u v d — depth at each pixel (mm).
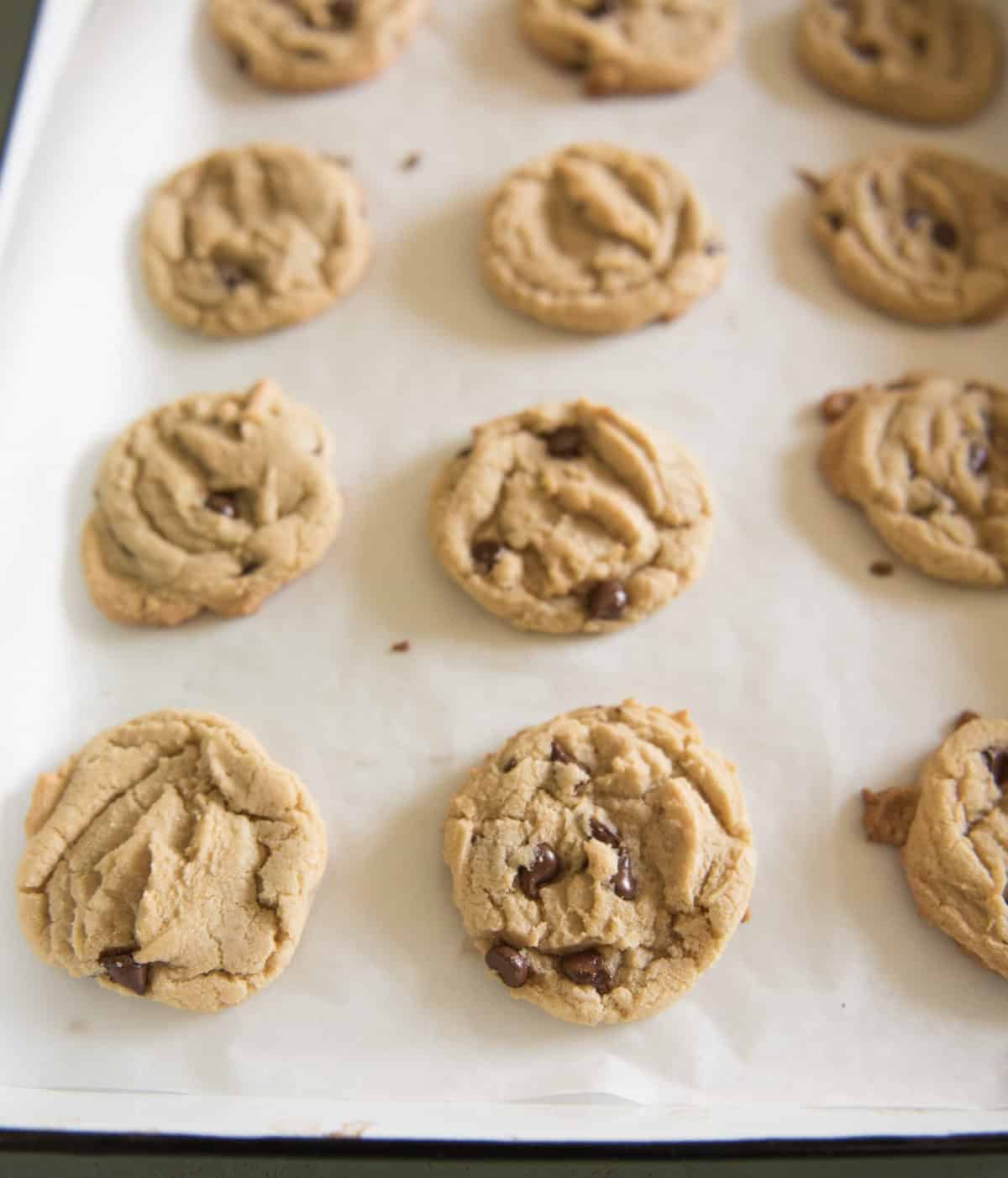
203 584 423
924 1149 357
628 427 438
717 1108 372
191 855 388
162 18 491
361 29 497
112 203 469
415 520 442
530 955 385
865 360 468
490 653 426
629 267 465
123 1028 387
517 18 512
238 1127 357
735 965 395
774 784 414
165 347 463
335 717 419
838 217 482
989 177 485
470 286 473
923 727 421
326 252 469
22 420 430
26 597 420
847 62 499
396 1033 386
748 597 434
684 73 498
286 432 437
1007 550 431
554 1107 370
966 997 394
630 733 402
